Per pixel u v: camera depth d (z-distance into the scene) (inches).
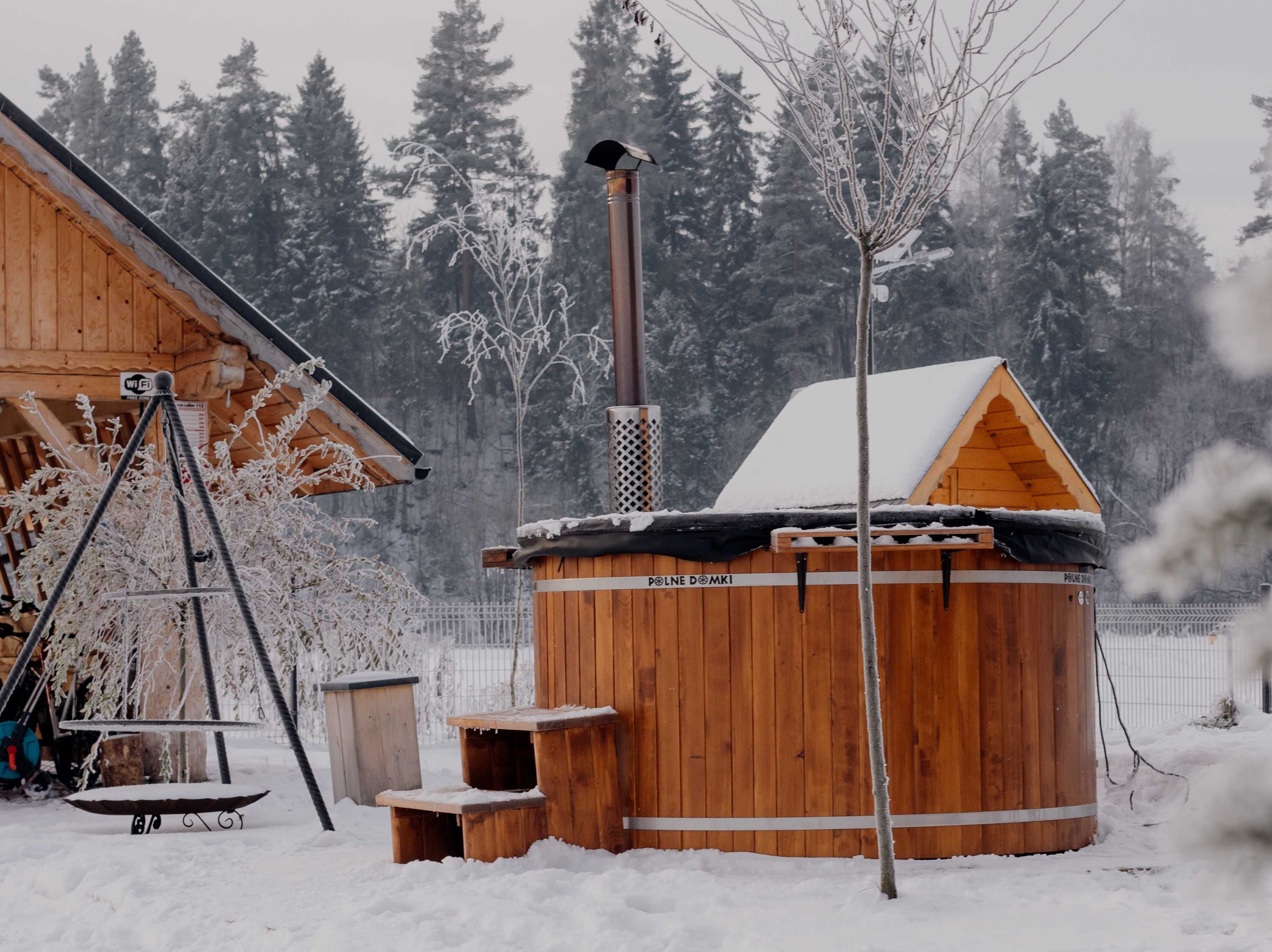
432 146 1854.1
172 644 380.8
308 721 440.1
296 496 497.7
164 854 269.1
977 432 370.0
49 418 388.2
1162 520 60.8
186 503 346.9
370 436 434.9
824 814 256.7
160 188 2103.8
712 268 1972.2
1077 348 1892.2
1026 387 1886.1
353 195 2011.6
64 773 394.3
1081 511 282.8
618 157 328.5
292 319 1937.7
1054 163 1991.9
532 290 1753.2
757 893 223.5
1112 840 285.7
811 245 1898.4
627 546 266.2
